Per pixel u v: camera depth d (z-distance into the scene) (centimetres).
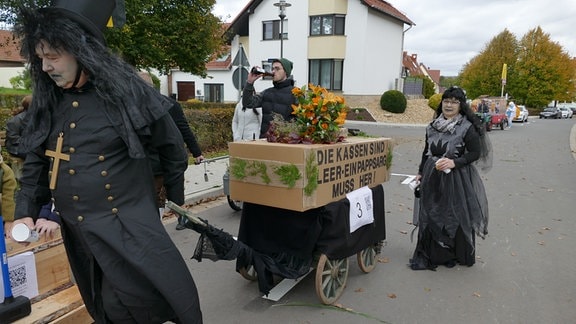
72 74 183
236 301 358
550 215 627
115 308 196
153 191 211
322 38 2572
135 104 188
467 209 417
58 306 238
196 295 209
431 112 2748
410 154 1305
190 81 3116
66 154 188
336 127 329
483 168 425
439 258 425
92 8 185
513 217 614
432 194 419
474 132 406
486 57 4825
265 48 2750
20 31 176
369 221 374
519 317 335
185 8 1247
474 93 4925
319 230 329
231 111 1204
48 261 253
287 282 391
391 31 2816
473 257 434
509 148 1474
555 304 356
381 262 445
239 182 335
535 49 4647
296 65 2680
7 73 2278
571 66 4769
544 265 439
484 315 338
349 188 353
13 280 232
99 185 187
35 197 200
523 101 4778
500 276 411
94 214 189
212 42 1391
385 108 2638
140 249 190
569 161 1176
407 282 397
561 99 4825
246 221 364
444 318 333
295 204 308
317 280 331
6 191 341
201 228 271
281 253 352
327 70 2630
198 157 443
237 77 923
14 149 455
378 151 393
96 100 188
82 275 207
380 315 337
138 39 1167
